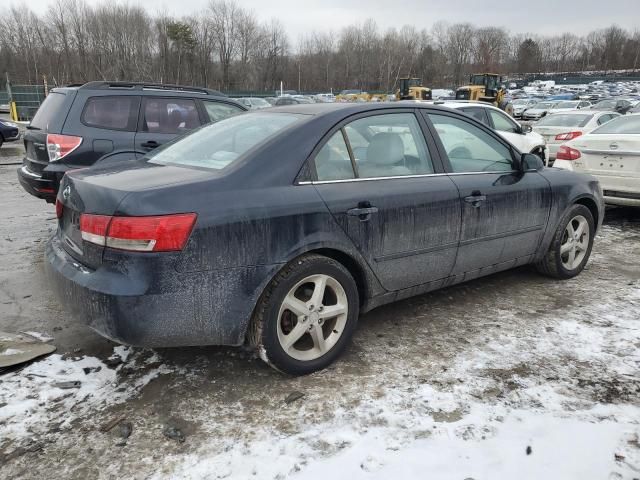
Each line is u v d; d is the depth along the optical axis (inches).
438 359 130.1
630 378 120.9
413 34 3705.7
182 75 2893.7
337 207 120.0
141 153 239.8
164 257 100.1
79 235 112.0
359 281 131.6
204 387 117.6
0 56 2923.2
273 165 115.5
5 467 93.0
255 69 3137.3
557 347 135.9
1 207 316.2
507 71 4448.8
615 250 229.0
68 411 108.3
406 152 140.4
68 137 225.3
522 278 188.5
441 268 145.0
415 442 99.1
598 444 98.1
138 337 102.4
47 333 143.9
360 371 124.6
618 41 4768.7
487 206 151.3
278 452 96.7
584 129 472.7
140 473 91.7
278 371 121.9
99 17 2773.1
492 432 101.8
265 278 110.8
